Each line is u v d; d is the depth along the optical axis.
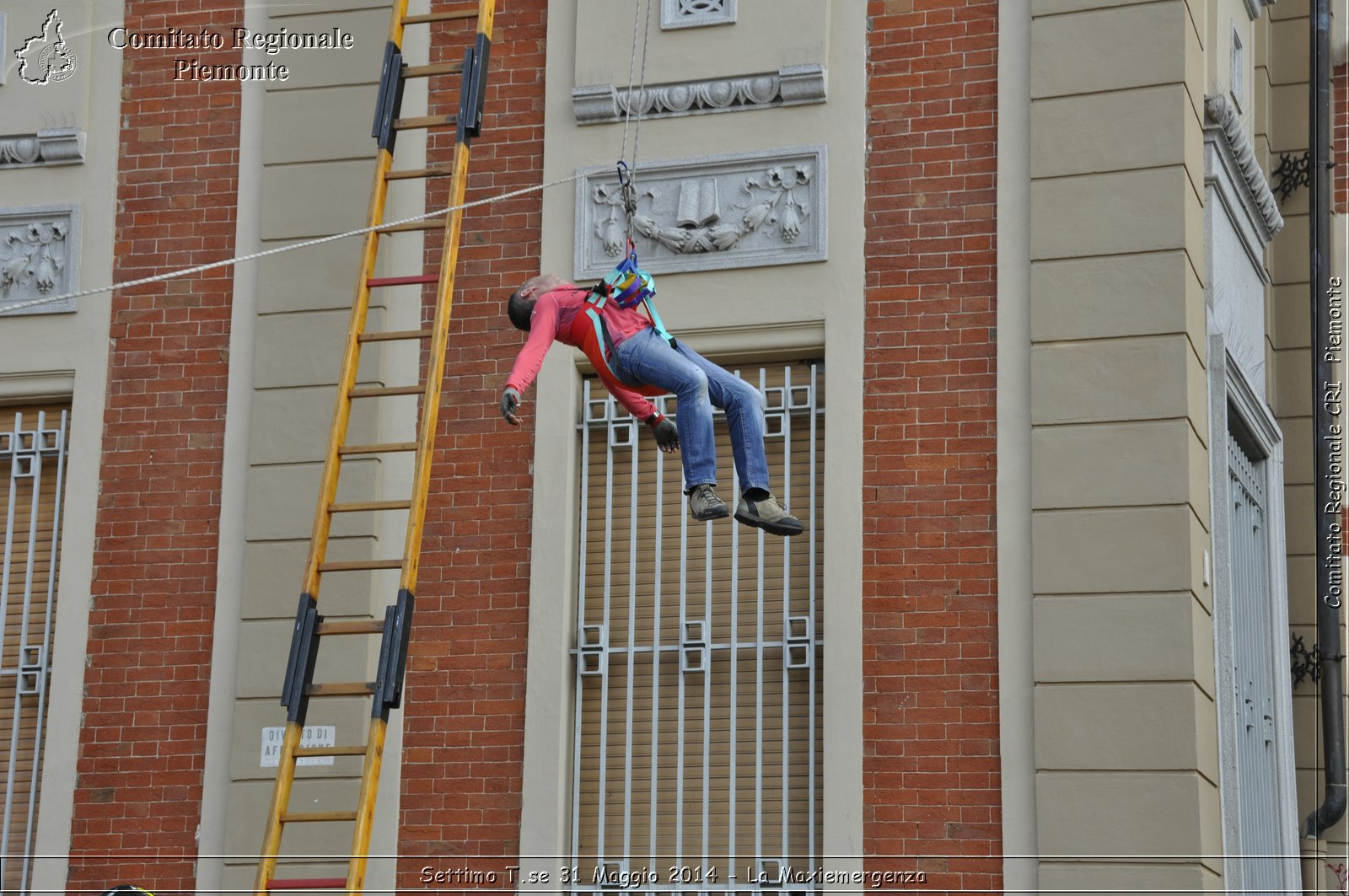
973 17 22.20
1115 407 20.59
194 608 22.95
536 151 23.09
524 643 21.80
